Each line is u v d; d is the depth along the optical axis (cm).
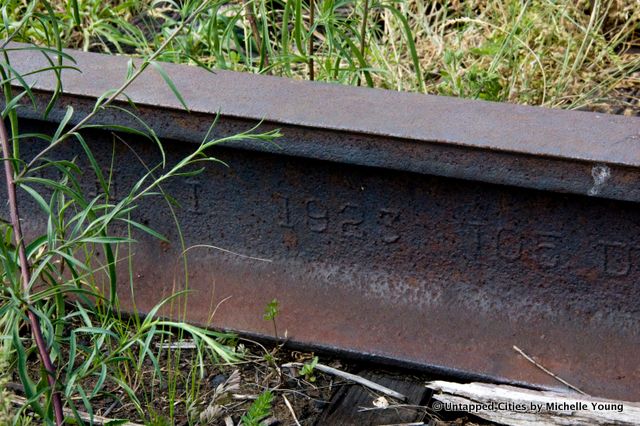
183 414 98
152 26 146
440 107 102
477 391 97
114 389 100
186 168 108
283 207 106
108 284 110
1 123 89
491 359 101
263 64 128
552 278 101
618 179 94
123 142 109
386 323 104
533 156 95
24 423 94
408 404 98
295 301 106
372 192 103
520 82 129
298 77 133
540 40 135
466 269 103
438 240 103
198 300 108
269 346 105
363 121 99
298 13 124
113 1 152
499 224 101
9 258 87
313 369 102
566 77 131
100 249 111
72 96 105
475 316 102
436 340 102
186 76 108
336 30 125
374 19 143
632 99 130
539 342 100
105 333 87
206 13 138
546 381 99
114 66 110
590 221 98
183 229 110
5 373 91
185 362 103
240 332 106
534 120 100
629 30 138
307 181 105
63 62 111
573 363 99
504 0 143
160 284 110
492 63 128
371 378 102
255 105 102
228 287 108
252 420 92
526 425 95
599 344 99
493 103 102
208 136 102
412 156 98
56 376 86
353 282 105
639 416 93
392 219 103
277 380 101
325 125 99
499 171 96
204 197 108
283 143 101
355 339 103
